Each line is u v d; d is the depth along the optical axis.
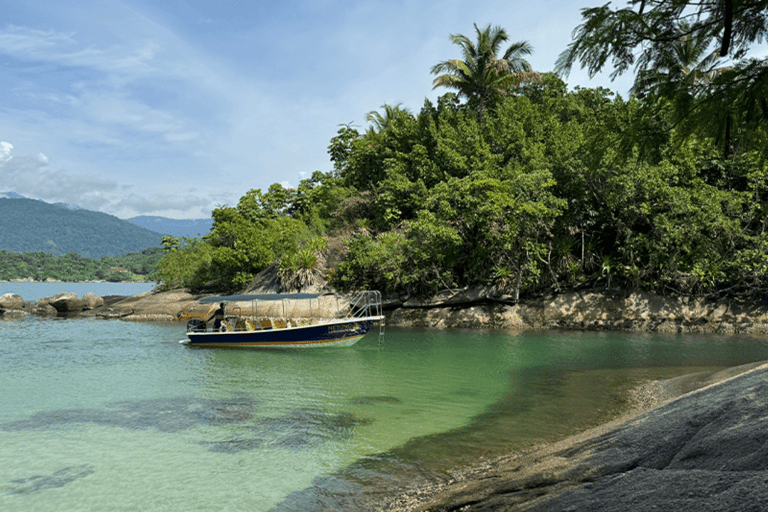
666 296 26.78
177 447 9.39
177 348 23.30
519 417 10.79
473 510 5.12
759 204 25.11
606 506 3.60
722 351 18.98
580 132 29.78
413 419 10.95
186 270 47.66
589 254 29.27
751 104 3.72
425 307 30.89
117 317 39.53
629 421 7.82
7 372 17.34
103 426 10.82
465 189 28.23
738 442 4.16
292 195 60.16
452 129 35.00
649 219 26.80
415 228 29.47
